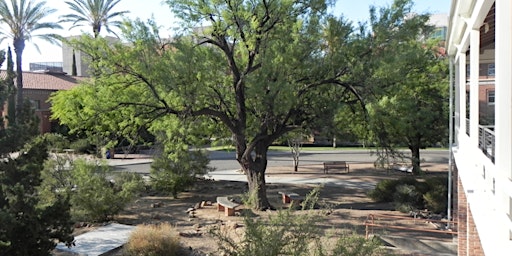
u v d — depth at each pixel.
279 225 7.30
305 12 15.34
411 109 14.49
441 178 17.95
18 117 9.13
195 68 14.01
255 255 6.68
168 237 11.20
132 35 14.35
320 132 16.28
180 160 18.88
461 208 11.04
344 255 7.13
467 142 8.35
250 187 16.20
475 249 8.79
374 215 13.75
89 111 14.99
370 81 14.02
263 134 15.92
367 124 15.09
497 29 4.32
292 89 13.51
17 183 8.38
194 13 15.27
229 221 14.20
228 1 14.37
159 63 13.83
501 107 4.33
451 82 13.41
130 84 15.12
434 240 12.41
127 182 16.84
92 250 11.26
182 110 14.91
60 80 45.03
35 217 8.34
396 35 14.57
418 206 16.64
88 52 14.41
